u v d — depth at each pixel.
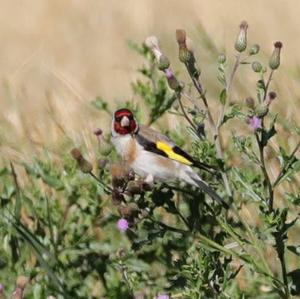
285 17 27.72
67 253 13.53
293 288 11.70
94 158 14.81
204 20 28.11
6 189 13.86
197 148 11.83
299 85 18.11
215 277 11.60
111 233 13.80
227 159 13.92
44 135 16.39
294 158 11.46
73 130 16.52
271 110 16.53
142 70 14.81
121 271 12.41
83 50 26.98
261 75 11.68
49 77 21.88
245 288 12.96
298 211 14.00
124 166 11.59
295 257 13.58
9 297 12.86
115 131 13.09
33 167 14.34
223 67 11.84
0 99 20.34
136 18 29.22
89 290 13.27
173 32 27.45
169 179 12.82
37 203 13.92
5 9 31.23
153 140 12.96
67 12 30.67
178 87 11.84
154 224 11.65
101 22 29.31
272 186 11.48
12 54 27.55
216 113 16.34
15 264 13.20
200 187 12.26
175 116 16.16
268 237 11.68
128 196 12.16
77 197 13.86
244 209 13.38
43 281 13.07
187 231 11.62
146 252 13.39
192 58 11.88
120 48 26.78
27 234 13.25
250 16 27.84
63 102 18.59
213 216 11.88
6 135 16.27
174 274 12.98
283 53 24.61
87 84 23.25
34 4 31.48
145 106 16.19
